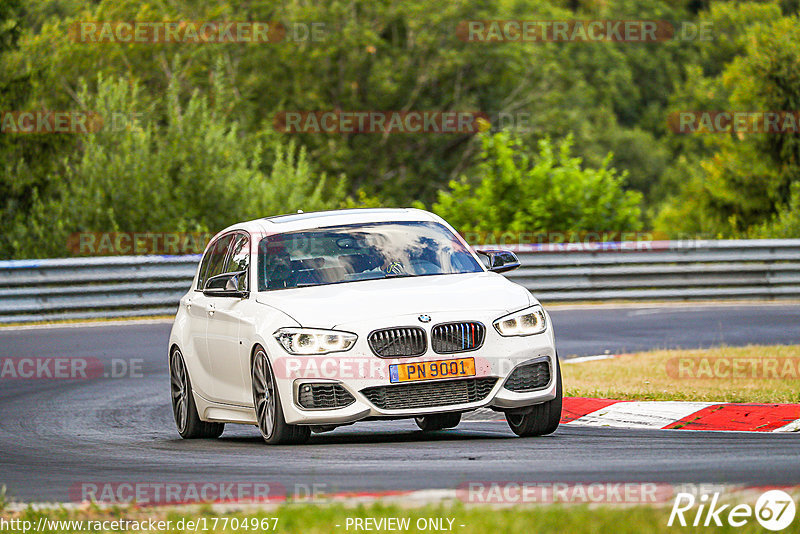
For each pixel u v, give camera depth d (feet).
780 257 288.30
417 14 643.45
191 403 119.85
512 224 347.36
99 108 357.82
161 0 580.71
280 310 102.94
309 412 98.22
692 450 92.79
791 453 88.48
